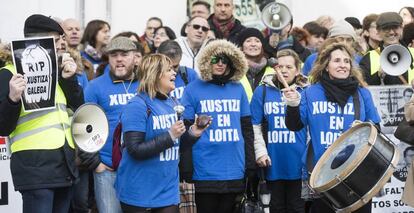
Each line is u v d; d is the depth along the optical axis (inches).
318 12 1127.6
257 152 727.1
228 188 680.4
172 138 592.1
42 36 613.0
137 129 594.2
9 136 608.4
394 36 805.9
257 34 808.3
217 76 685.9
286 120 650.2
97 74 808.9
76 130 614.2
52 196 605.3
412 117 677.3
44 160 599.5
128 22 1066.1
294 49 909.2
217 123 683.4
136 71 690.2
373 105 656.4
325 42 754.8
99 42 888.3
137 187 600.4
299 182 741.3
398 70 764.6
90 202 749.9
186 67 756.6
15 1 995.3
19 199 776.3
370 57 800.9
